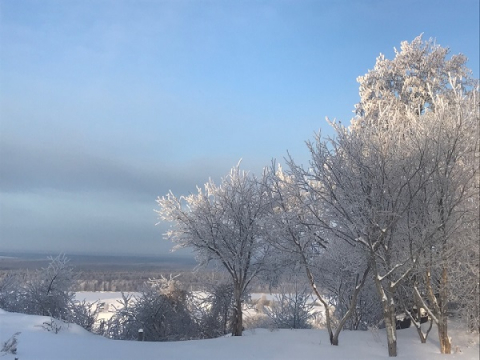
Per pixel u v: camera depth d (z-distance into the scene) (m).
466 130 8.84
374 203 9.12
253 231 13.56
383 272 10.23
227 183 14.62
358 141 9.56
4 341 9.98
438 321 9.12
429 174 8.54
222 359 9.41
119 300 17.39
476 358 8.48
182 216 14.55
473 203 8.73
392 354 9.16
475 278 8.81
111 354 9.84
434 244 8.73
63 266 16.98
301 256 11.25
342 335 11.55
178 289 16.94
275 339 11.30
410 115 10.62
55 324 11.88
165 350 10.63
